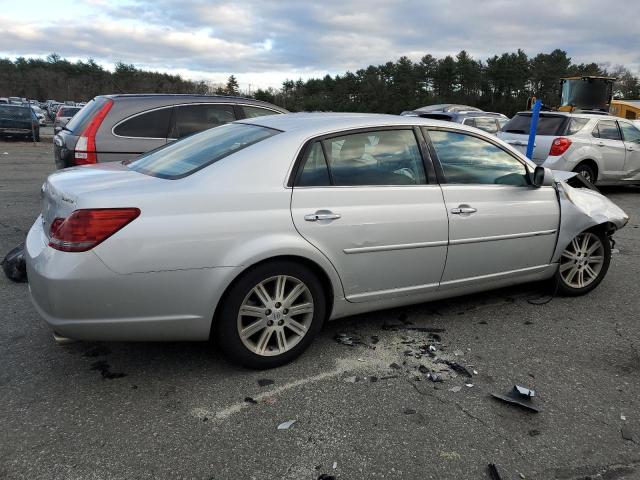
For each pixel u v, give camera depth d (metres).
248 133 3.68
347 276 3.52
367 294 3.66
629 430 2.89
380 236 3.57
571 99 20.70
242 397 3.08
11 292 4.53
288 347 3.42
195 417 2.88
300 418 2.89
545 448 2.72
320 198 3.38
